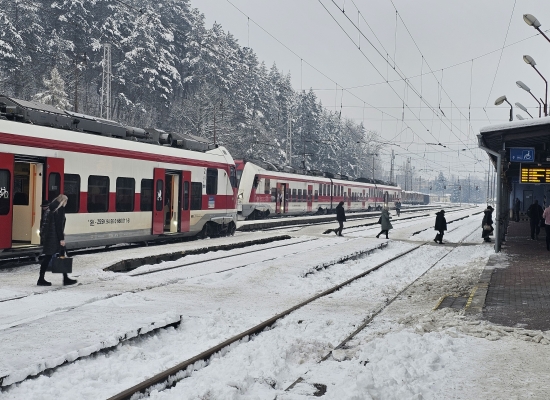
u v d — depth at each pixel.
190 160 21.56
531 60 26.67
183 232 21.31
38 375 6.02
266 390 6.07
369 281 14.99
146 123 64.88
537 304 10.70
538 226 28.30
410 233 32.81
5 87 58.31
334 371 6.71
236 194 25.91
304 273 15.25
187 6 83.19
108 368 6.46
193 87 77.50
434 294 12.34
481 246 24.39
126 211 17.77
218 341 8.05
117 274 13.22
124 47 68.69
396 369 6.38
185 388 5.91
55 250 11.37
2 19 57.78
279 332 8.68
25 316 8.61
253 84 84.62
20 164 14.55
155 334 8.16
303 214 47.75
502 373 6.38
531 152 20.22
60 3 67.75
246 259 17.70
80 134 16.02
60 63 61.91
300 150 92.50
